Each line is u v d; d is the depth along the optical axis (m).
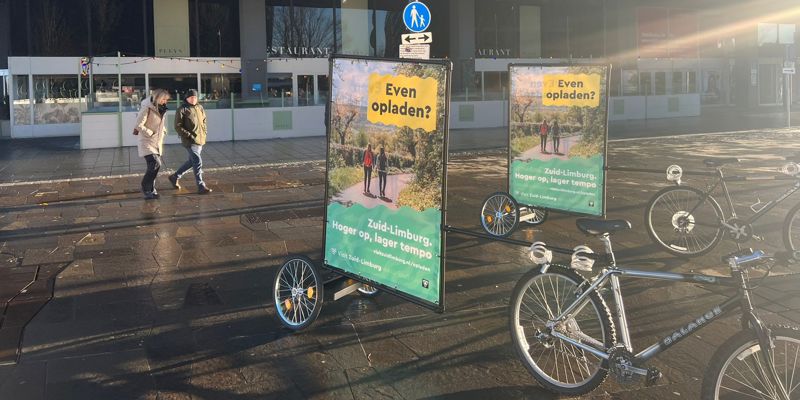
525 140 7.62
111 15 25.28
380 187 4.51
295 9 27.84
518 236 7.54
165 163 14.95
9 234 7.93
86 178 12.55
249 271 6.33
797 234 6.87
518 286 4.00
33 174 13.27
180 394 3.88
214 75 26.78
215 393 3.89
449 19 30.77
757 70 37.19
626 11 33.59
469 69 30.70
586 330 4.07
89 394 3.87
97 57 24.77
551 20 32.84
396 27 29.69
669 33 35.03
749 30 36.62
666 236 7.18
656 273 3.57
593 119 7.09
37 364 4.28
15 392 3.89
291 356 4.41
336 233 4.89
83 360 4.34
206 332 4.82
